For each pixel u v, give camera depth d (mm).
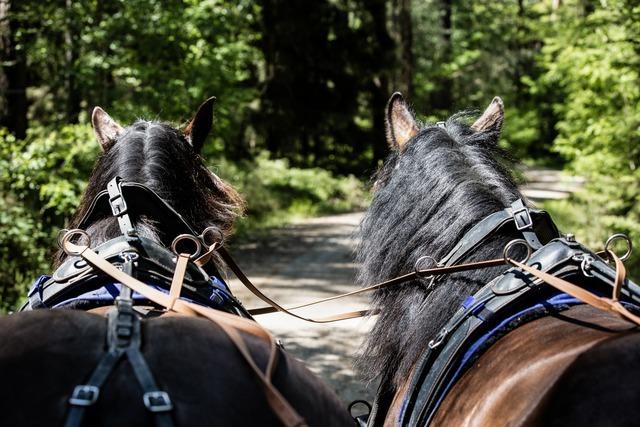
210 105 3670
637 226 13398
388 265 3379
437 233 3238
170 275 2723
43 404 1735
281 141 28453
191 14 13383
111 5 13086
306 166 29453
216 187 3574
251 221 18750
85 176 10867
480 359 2633
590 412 1916
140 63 13570
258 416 1883
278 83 27172
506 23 40094
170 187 3258
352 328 8805
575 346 2271
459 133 3580
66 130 11062
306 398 2111
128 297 2342
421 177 3381
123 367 1830
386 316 3383
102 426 1719
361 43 28484
